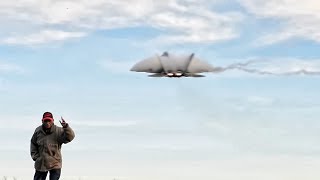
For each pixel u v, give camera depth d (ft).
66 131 58.85
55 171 60.49
